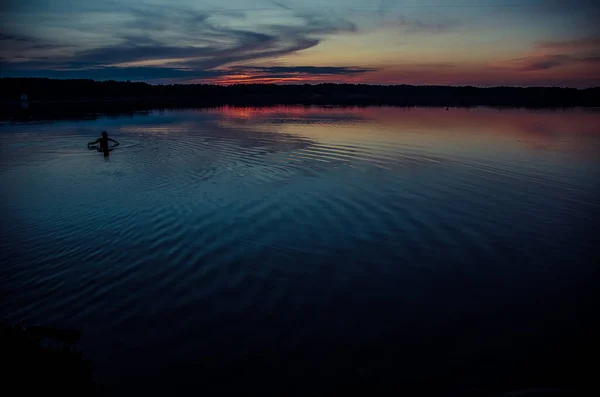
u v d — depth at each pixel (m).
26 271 7.71
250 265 8.03
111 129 30.05
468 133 27.36
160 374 5.12
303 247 8.86
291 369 5.23
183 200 11.96
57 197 12.28
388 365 5.30
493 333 6.01
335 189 13.16
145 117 41.25
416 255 8.58
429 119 38.38
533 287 7.35
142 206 11.43
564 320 6.35
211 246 8.87
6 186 13.52
